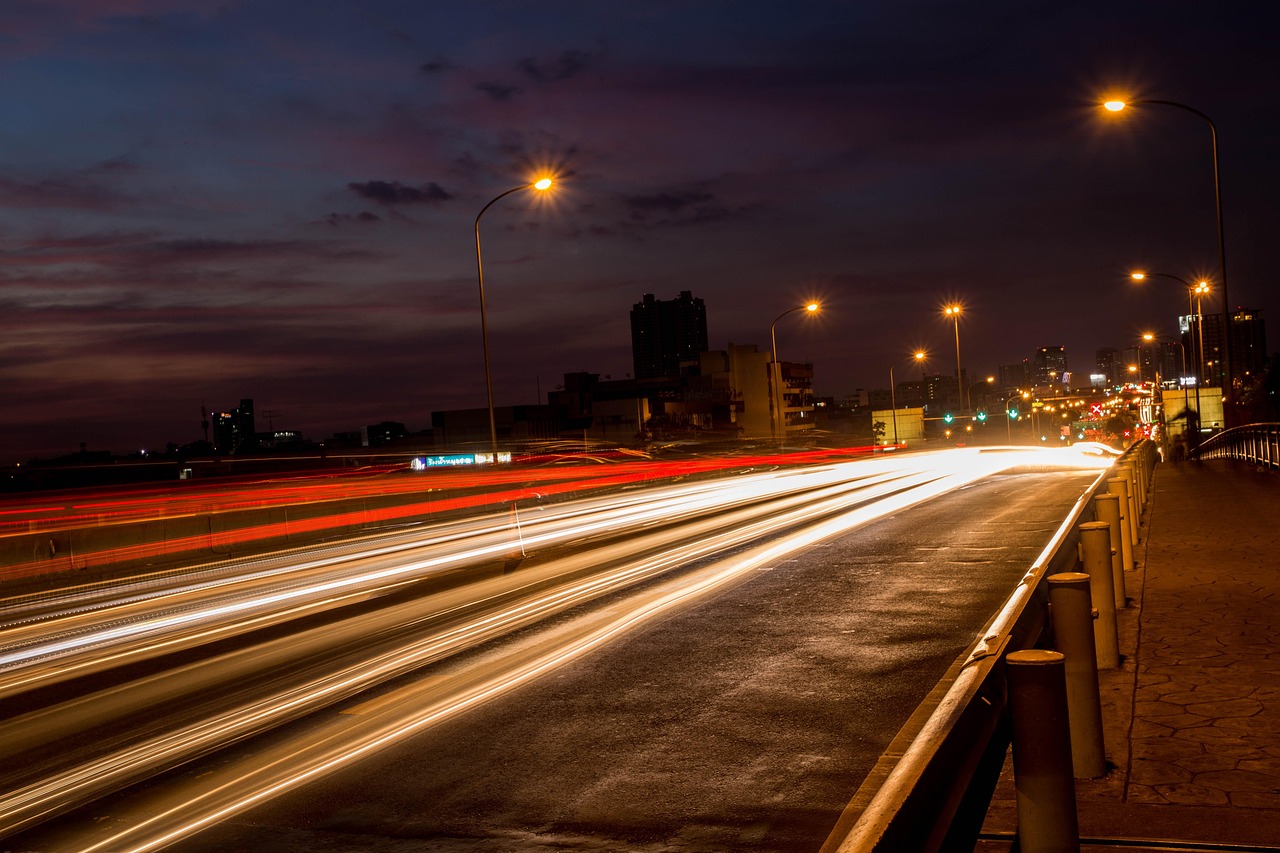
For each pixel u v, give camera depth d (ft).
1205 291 172.04
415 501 95.14
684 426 382.63
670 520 74.84
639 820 15.78
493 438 113.50
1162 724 17.33
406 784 18.02
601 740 20.02
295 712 23.49
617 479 153.48
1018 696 10.59
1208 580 30.37
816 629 29.76
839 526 61.77
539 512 93.35
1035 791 10.52
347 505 85.81
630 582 41.96
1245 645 22.25
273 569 57.72
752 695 22.76
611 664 26.71
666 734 20.20
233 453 339.98
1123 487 33.88
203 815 16.96
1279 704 18.01
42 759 20.88
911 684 22.99
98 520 114.42
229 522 73.41
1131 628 24.66
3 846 15.96
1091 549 21.30
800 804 16.07
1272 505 50.93
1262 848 12.37
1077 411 401.90
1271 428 78.54
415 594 42.50
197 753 20.59
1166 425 217.36
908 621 30.19
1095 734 15.08
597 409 384.27
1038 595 14.53
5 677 30.30
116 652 33.42
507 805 16.72
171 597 48.01
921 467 158.40
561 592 40.24
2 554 56.90
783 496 98.22
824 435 408.05
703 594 37.60
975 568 40.29
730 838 14.89
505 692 24.27
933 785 7.97
